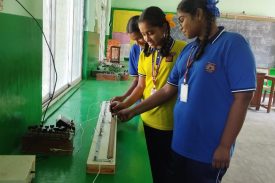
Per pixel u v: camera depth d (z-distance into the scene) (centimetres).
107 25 652
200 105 115
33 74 130
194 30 115
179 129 125
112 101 174
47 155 107
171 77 140
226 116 111
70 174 94
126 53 713
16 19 105
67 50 260
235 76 105
